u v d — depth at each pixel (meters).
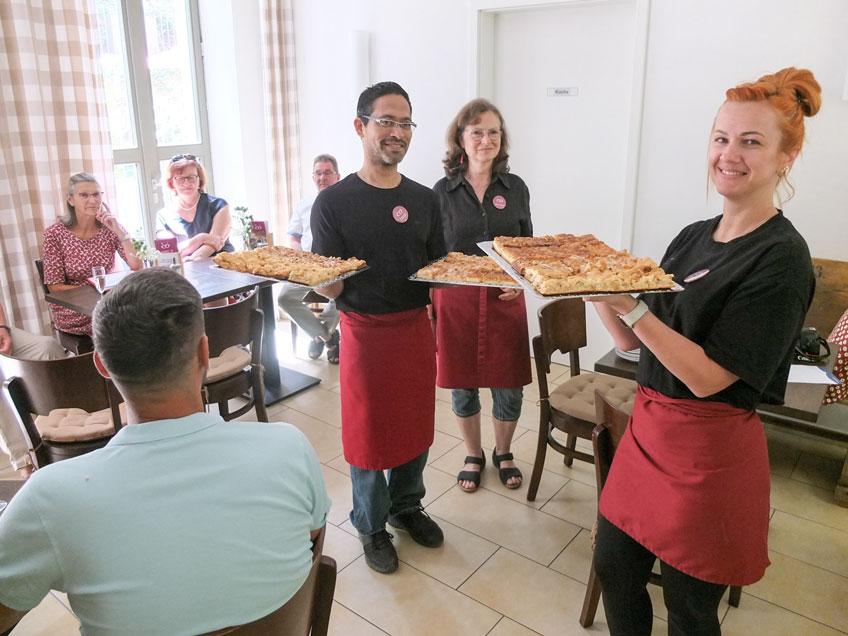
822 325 2.90
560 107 3.68
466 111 2.45
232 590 0.89
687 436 1.32
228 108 4.44
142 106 4.06
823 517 2.48
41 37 3.17
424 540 2.29
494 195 2.53
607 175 3.61
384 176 1.98
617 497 1.47
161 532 0.86
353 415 2.06
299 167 4.79
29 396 2.08
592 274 1.48
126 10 3.88
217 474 0.91
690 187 3.26
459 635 1.91
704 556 1.32
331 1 4.29
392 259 1.97
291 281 1.81
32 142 3.17
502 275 1.87
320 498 1.08
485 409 3.39
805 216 2.97
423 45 3.97
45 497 0.85
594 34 3.47
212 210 3.71
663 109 3.23
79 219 3.09
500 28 3.76
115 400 2.12
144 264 3.05
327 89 4.50
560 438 3.09
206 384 2.61
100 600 0.84
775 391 1.33
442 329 2.51
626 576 1.49
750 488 1.30
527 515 2.49
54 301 2.77
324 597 1.11
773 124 1.22
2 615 0.94
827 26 2.76
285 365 3.99
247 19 4.32
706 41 3.04
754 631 1.93
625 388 2.55
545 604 2.03
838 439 2.49
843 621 1.97
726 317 1.23
